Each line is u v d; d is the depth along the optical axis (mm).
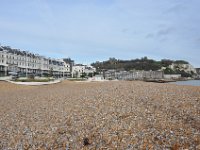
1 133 12586
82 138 10633
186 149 8578
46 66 129000
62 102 19469
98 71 184875
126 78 156750
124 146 9328
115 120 12523
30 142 10922
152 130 10523
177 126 10781
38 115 15883
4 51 96375
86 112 14883
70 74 155625
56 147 10070
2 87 43594
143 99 16734
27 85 48719
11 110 18844
